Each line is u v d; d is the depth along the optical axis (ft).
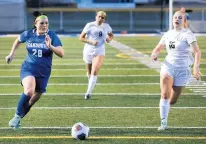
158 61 169.48
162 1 303.89
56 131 76.69
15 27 299.58
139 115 88.48
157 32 295.69
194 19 306.35
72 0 347.56
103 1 342.64
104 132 76.18
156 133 75.72
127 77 135.64
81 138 71.41
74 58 180.24
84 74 141.59
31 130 77.36
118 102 100.42
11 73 143.84
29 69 76.69
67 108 94.27
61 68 154.61
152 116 87.66
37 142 70.38
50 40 75.00
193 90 114.83
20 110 75.97
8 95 108.58
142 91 113.91
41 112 90.53
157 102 100.63
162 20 309.42
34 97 77.82
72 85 122.31
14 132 76.07
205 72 144.46
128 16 320.70
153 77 135.54
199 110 93.04
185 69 77.20
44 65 76.69
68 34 285.84
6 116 87.71
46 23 76.38
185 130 77.66
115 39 252.42
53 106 96.02
